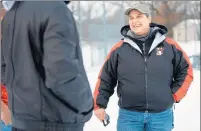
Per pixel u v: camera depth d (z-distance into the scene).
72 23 2.25
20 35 2.25
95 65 19.61
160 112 3.75
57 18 2.17
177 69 3.90
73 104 2.29
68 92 2.21
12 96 2.36
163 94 3.72
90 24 21.92
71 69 2.15
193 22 26.45
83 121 2.46
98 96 3.94
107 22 21.53
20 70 2.27
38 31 2.19
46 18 2.18
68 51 2.15
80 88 2.27
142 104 3.75
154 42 3.74
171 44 3.83
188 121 7.17
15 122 2.43
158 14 22.50
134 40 3.79
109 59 3.91
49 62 2.11
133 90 3.74
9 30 2.31
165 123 3.80
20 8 2.29
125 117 3.85
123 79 3.80
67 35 2.18
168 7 24.70
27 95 2.27
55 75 2.10
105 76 3.95
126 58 3.78
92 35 21.81
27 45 2.23
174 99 3.87
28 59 2.23
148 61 3.71
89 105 2.44
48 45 2.13
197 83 11.85
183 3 25.16
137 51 3.75
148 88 3.70
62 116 2.31
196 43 25.31
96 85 4.02
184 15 26.27
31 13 2.22
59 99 2.26
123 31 3.94
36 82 2.23
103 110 3.94
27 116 2.33
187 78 3.87
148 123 3.81
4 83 2.42
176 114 7.81
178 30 28.75
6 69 2.36
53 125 2.33
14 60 2.29
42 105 2.26
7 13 2.34
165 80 3.74
